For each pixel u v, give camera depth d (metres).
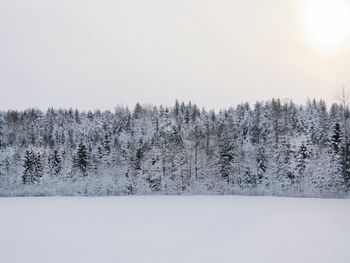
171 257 21.88
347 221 33.69
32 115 141.50
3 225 34.50
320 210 41.97
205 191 77.06
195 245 24.89
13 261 21.61
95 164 86.56
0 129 133.12
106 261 21.23
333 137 73.94
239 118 116.69
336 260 20.28
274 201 54.47
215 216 38.50
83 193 77.44
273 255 21.70
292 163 76.81
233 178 80.12
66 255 22.78
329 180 67.94
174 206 49.00
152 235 28.72
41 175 84.19
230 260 20.91
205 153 88.12
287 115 105.00
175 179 81.69
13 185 81.19
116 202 56.50
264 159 81.00
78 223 35.31
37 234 29.77
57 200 61.44
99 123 130.38
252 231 29.47
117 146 91.56
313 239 25.83
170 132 92.19
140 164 85.62
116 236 28.50
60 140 119.31
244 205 48.88
